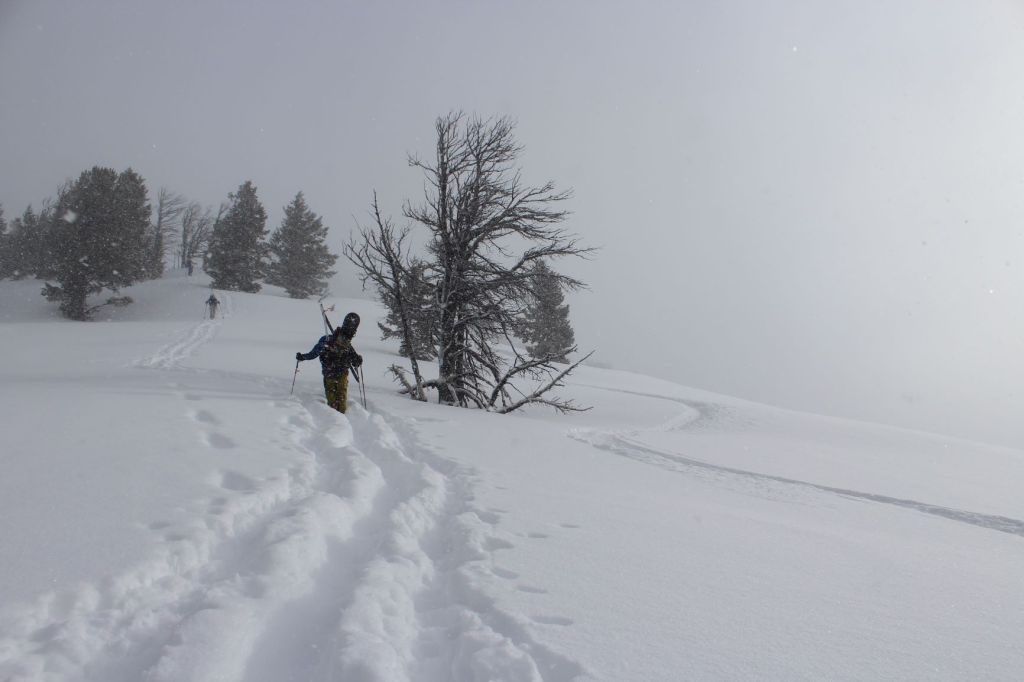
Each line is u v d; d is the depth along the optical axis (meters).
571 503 5.70
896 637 3.21
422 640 2.91
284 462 5.75
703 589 3.71
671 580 3.82
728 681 2.57
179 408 8.32
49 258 61.34
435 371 23.97
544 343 28.88
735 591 3.73
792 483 8.98
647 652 2.78
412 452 7.68
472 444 8.50
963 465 13.46
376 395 13.65
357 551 4.02
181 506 4.12
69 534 3.45
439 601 3.40
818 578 4.17
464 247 15.43
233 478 5.07
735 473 9.40
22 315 49.16
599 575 3.79
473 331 15.85
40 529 3.49
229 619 2.71
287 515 4.20
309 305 52.84
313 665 2.62
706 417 19.80
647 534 4.88
